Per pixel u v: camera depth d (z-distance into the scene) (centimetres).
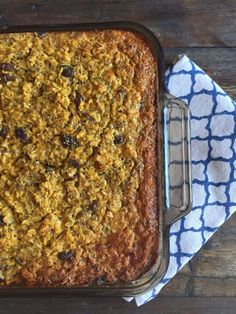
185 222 34
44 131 30
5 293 30
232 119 34
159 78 31
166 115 34
